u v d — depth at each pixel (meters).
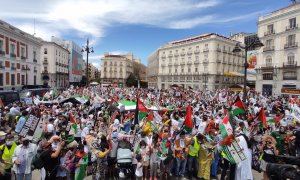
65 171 6.13
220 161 8.25
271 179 4.94
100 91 34.72
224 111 12.91
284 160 5.33
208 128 9.19
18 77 41.19
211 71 64.06
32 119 7.29
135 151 7.52
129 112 13.89
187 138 7.75
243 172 6.85
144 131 8.11
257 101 21.17
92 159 7.19
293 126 9.84
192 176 7.99
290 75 40.31
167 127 8.48
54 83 65.81
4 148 6.55
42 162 5.70
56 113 13.04
